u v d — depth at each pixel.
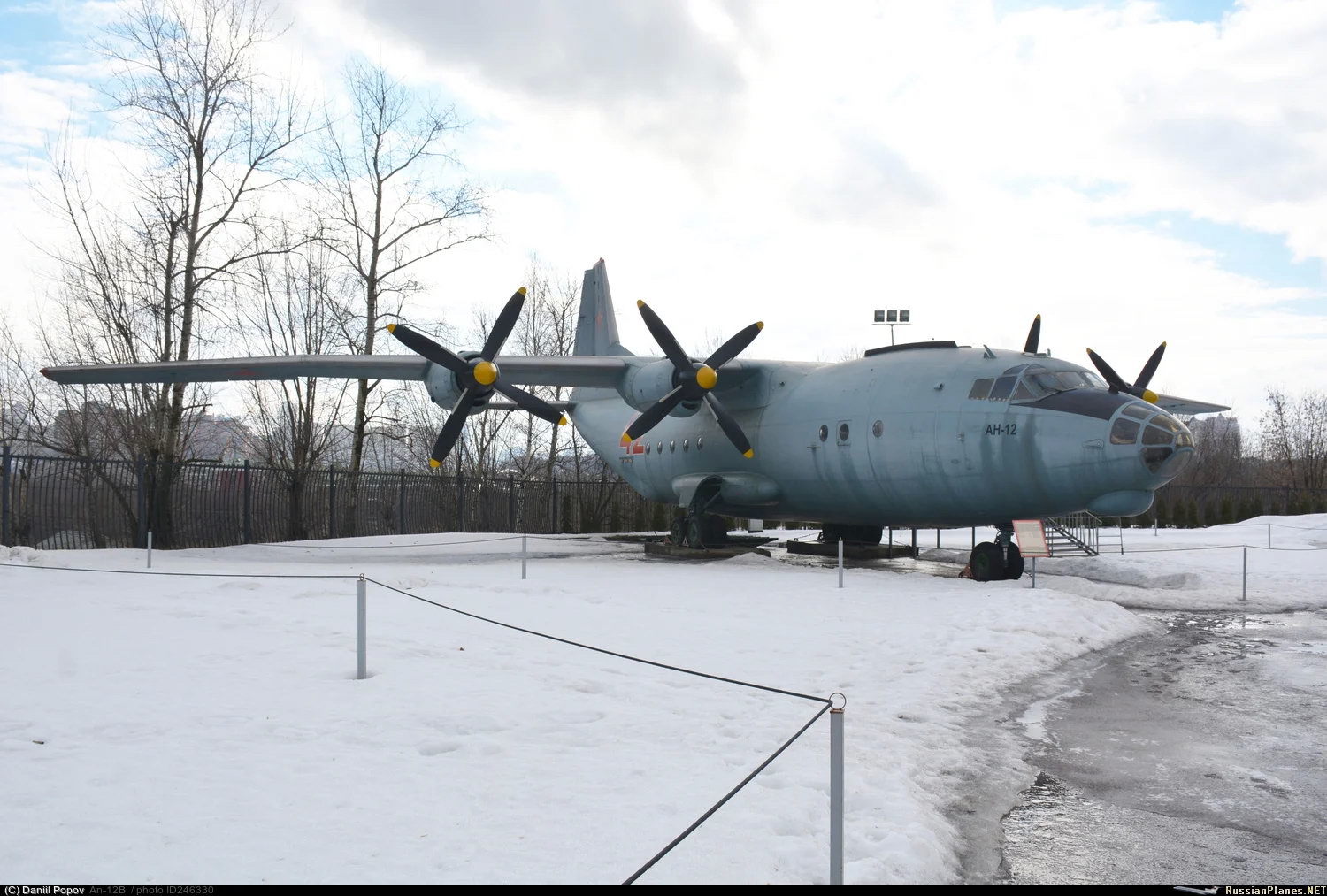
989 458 15.59
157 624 10.67
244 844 4.27
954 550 24.64
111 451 25.97
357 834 4.43
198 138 25.14
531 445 41.00
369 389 32.16
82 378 19.70
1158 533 33.97
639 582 15.40
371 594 13.47
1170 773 5.94
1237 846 4.72
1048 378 15.68
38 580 14.74
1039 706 7.70
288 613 11.52
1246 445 71.88
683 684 7.95
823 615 11.59
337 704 7.06
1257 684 8.70
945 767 5.88
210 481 24.64
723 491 21.38
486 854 4.20
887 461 17.16
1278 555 22.48
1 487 19.62
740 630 10.49
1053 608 11.89
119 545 23.91
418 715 6.77
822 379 19.25
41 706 6.83
